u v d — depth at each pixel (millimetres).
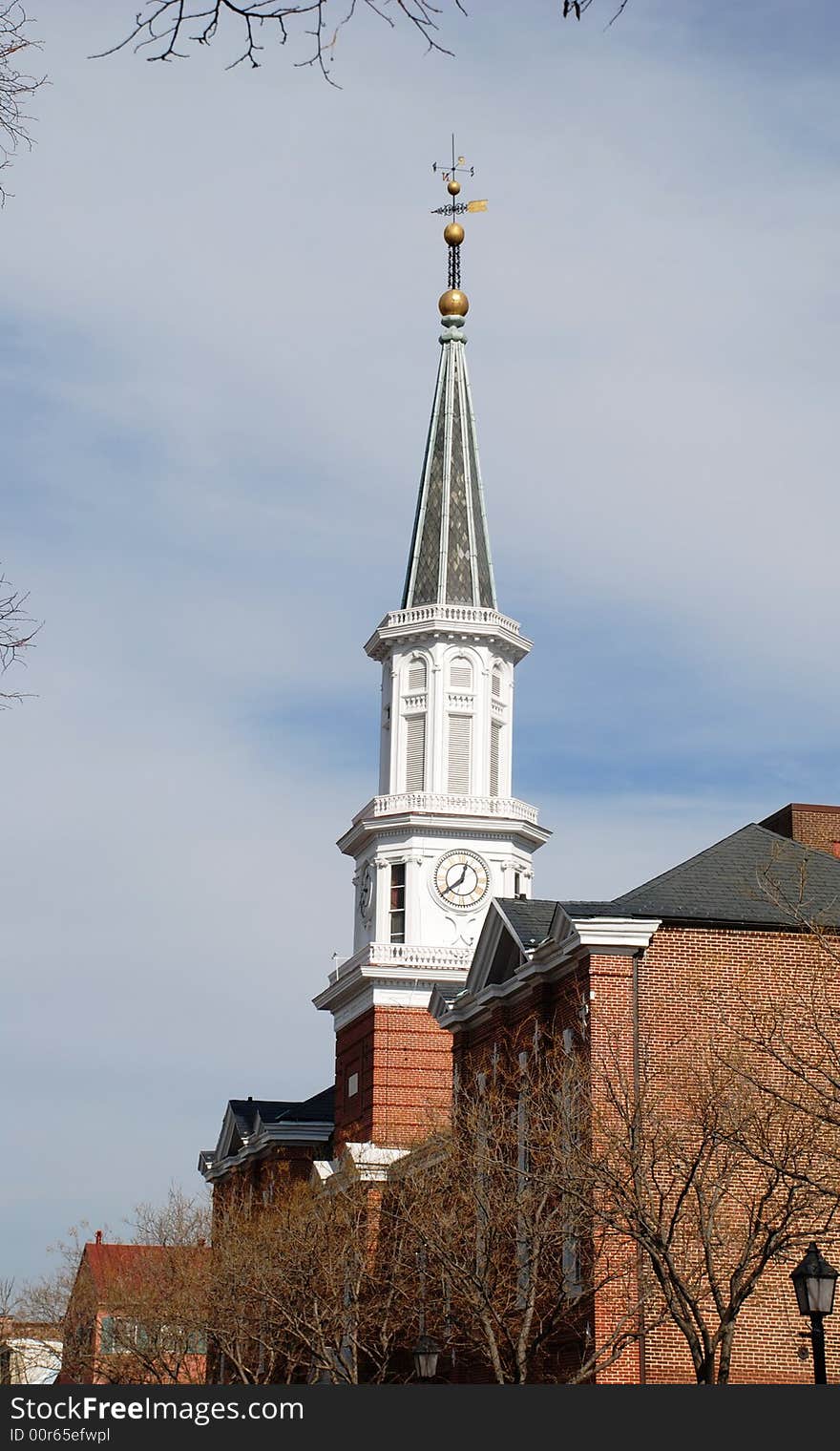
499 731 130000
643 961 62250
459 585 131000
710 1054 57781
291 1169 122312
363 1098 118875
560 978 66438
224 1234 92625
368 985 119938
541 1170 60781
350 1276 76875
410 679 129750
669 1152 52844
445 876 123812
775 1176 50688
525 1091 65438
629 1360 57562
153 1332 98125
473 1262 60750
